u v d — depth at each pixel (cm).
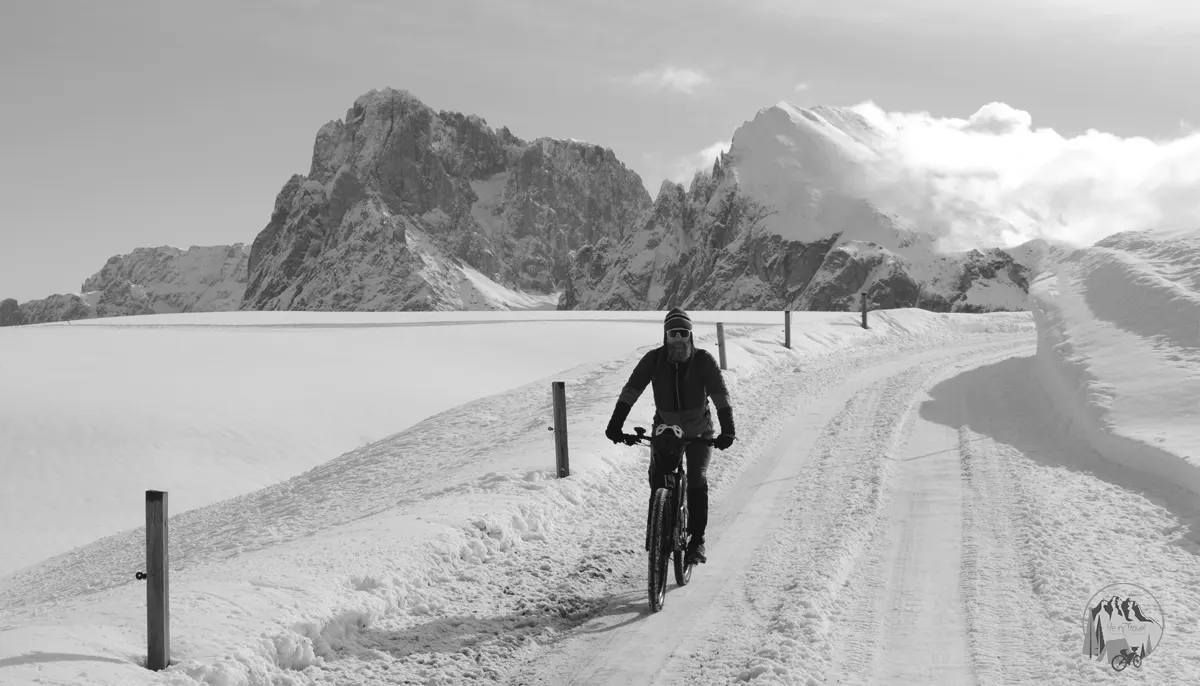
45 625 609
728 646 638
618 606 741
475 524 886
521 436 1549
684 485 782
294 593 677
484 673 615
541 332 5538
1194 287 1588
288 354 4691
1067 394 1449
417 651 642
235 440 3219
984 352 2597
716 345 2352
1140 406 1209
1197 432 1069
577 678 605
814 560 819
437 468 1490
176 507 2705
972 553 822
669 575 809
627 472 1191
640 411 1554
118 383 3881
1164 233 2045
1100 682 553
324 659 618
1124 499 964
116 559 1638
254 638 594
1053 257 2525
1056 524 890
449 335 5453
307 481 1770
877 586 752
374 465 1705
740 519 980
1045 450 1245
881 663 600
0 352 4794
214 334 5662
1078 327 1714
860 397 1769
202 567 808
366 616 672
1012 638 629
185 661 555
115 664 538
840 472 1162
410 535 834
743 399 1786
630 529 965
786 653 612
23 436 3152
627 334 5425
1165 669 566
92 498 2780
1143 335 1506
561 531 943
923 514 962
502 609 727
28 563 2380
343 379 4025
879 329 3344
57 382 3884
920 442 1337
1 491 2780
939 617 676
